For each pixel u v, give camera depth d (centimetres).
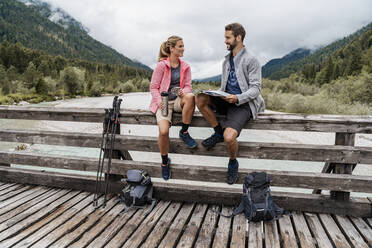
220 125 287
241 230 262
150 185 314
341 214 291
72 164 351
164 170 305
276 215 283
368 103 2673
